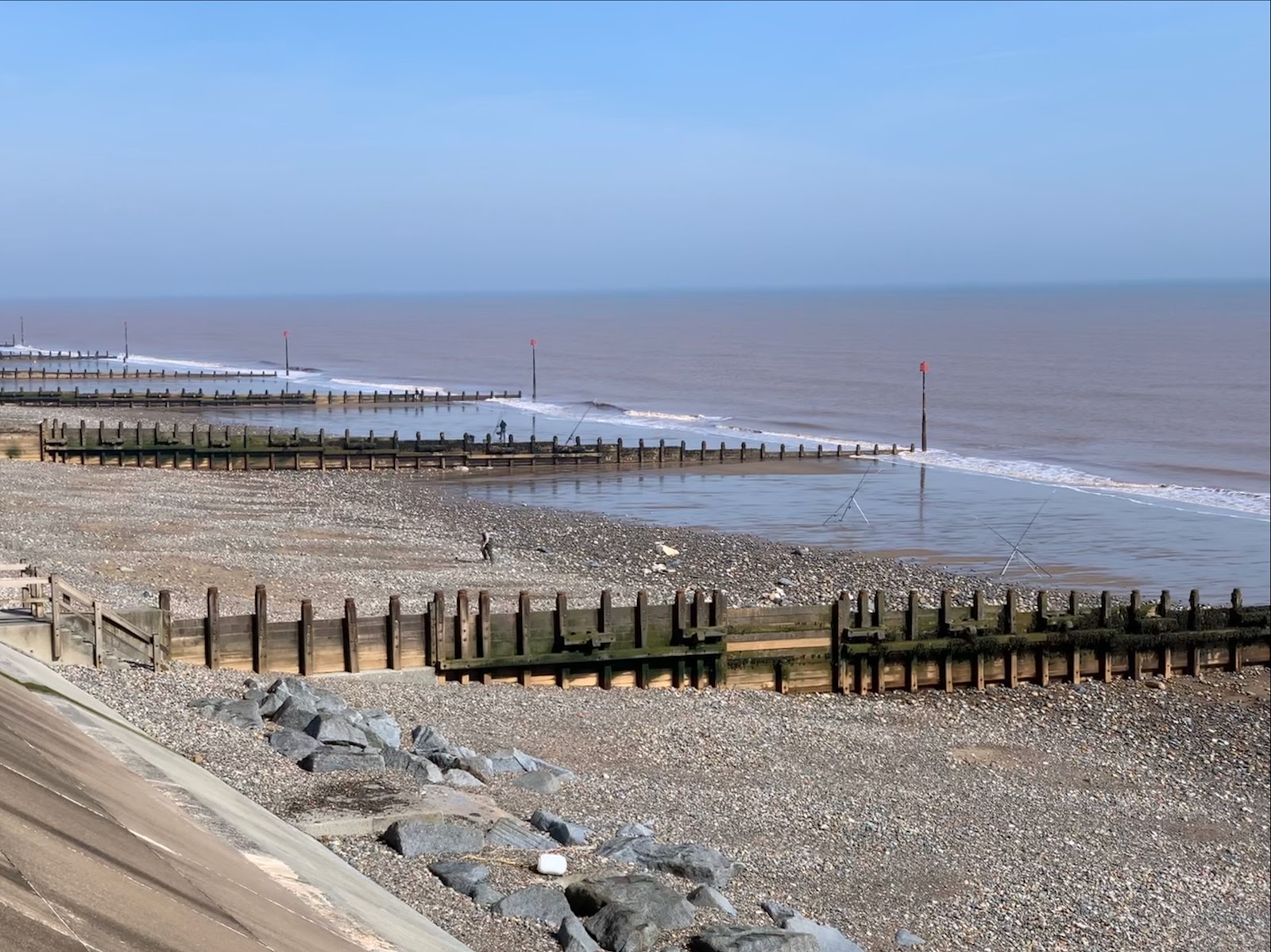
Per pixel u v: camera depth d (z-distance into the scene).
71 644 22.77
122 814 12.09
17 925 8.31
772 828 21.55
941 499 64.50
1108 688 34.44
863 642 33.12
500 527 53.81
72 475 60.53
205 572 38.31
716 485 68.50
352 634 28.38
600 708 28.39
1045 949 18.36
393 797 17.30
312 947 10.87
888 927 18.06
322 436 70.56
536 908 14.73
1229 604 41.94
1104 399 122.75
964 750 28.89
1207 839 24.53
